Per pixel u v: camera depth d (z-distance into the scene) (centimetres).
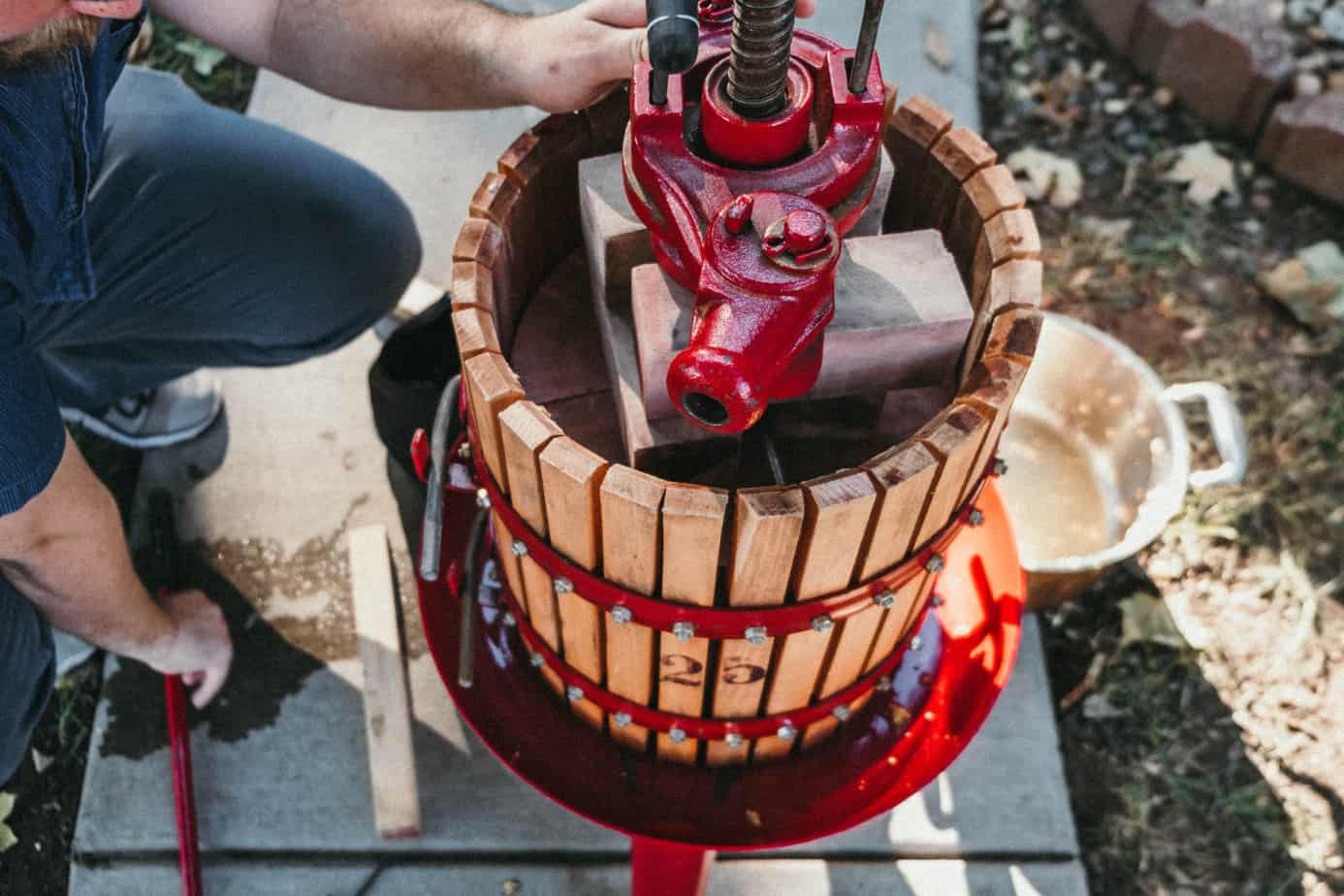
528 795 186
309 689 196
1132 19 277
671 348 107
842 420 123
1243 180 269
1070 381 213
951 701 150
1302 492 226
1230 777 197
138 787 188
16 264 131
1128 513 207
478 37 145
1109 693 204
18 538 136
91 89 137
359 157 251
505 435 103
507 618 154
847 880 179
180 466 216
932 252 115
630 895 178
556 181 128
